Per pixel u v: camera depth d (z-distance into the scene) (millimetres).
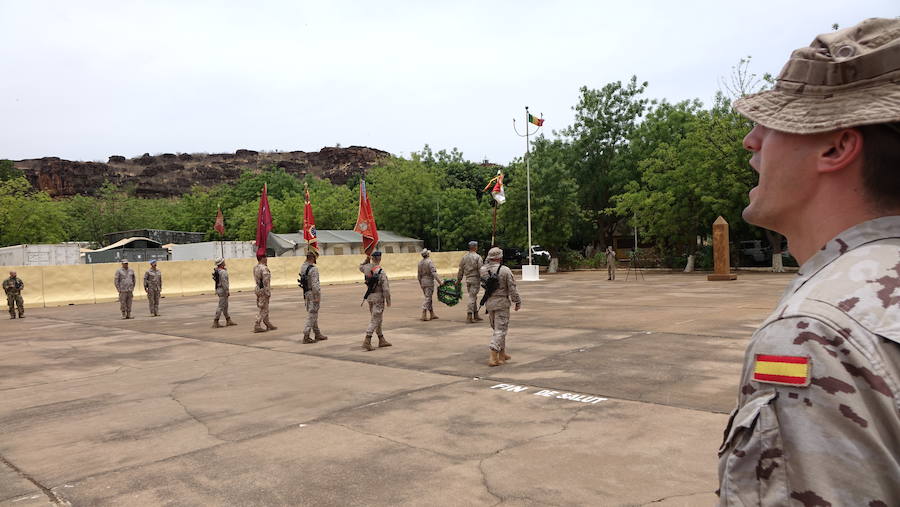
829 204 819
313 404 6312
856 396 654
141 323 16078
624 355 8281
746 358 804
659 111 43594
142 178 194000
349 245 43906
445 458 4473
